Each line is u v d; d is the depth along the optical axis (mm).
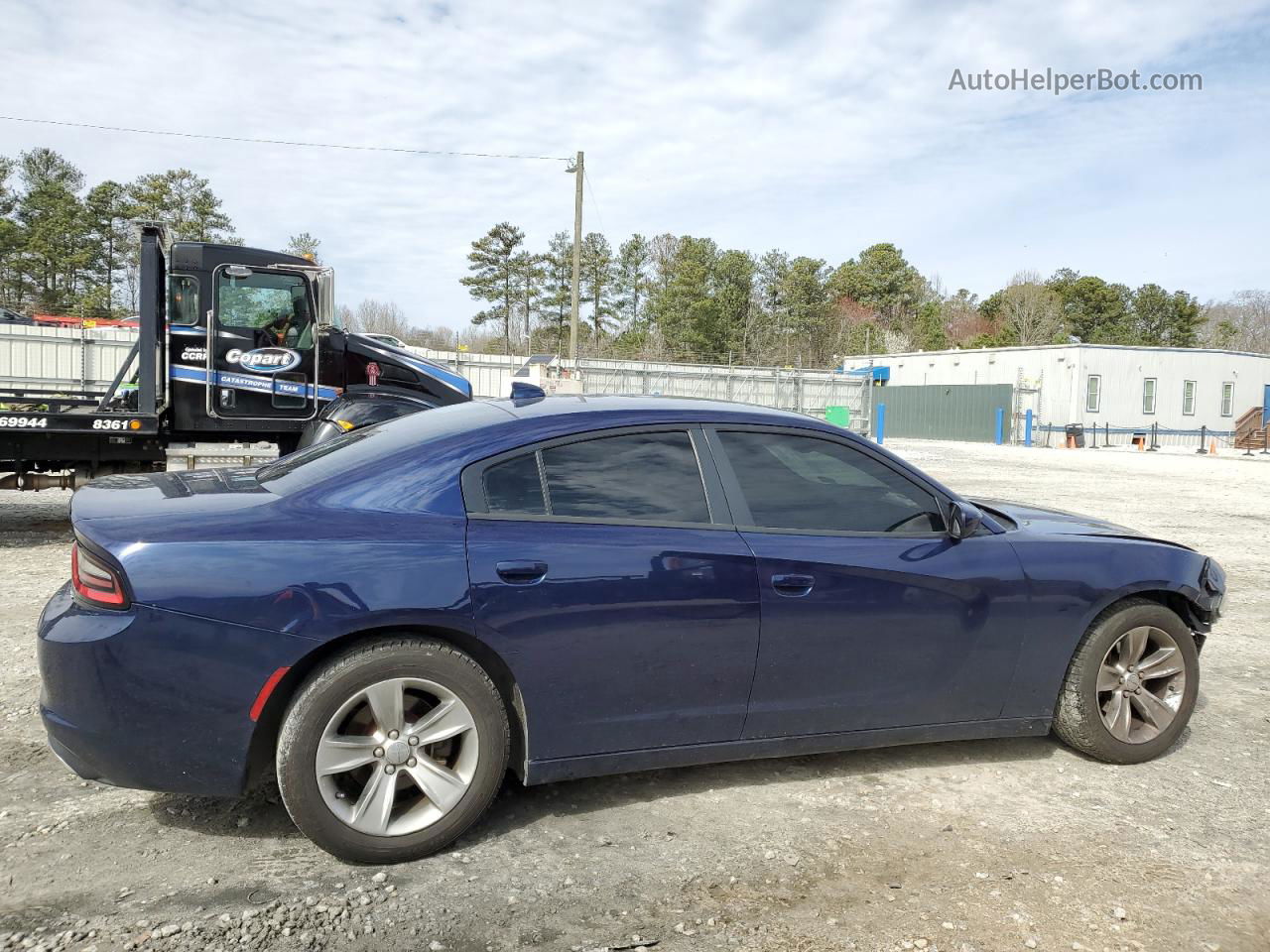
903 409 46500
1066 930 2811
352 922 2760
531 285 72562
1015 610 3893
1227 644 6414
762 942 2719
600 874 3090
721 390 32750
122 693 2887
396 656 3061
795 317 77750
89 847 3166
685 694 3445
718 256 76188
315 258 10508
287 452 10523
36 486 9539
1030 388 41875
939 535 3871
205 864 3076
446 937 2701
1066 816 3609
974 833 3445
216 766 2982
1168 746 4227
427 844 3139
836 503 3766
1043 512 4750
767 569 3498
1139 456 30844
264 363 10180
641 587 3318
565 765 3344
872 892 3008
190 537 2975
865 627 3652
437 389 11023
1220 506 15109
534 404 3822
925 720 3832
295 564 2990
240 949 2604
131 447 9727
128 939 2631
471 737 3186
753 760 4004
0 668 4977
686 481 3578
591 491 3443
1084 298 79938
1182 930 2830
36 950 2561
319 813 3006
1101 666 4086
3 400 9812
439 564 3107
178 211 56000
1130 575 4094
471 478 3316
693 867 3150
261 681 2951
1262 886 3113
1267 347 95562
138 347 9539
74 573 3062
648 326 74250
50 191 56344
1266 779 4035
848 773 3984
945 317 94875
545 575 3211
